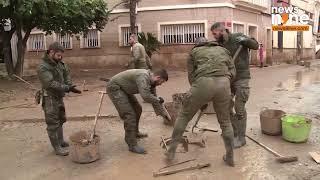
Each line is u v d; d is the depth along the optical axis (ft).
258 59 80.53
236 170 17.66
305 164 18.13
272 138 22.07
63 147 21.66
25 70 75.00
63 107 20.81
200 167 17.95
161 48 68.54
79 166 18.88
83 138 20.11
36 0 42.22
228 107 17.76
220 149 20.44
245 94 20.34
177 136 18.43
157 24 67.97
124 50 70.54
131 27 60.49
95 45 72.02
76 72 65.51
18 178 17.74
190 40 67.36
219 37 19.86
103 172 17.99
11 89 42.96
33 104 34.37
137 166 18.53
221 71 17.31
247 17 75.25
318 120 26.37
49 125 20.27
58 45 19.65
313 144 20.94
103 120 27.61
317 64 89.61
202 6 65.98
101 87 44.93
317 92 39.01
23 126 26.99
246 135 21.43
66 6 46.09
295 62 94.43
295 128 20.77
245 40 19.62
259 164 18.28
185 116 18.20
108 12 57.67
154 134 23.53
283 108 30.71
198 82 17.31
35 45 74.64
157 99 19.25
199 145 21.03
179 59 68.03
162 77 19.38
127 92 20.02
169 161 18.72
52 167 18.88
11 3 43.14
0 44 68.44
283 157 18.25
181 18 67.05
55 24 53.83
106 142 22.43
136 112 21.61
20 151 21.45
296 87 43.42
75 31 56.29
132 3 60.03
